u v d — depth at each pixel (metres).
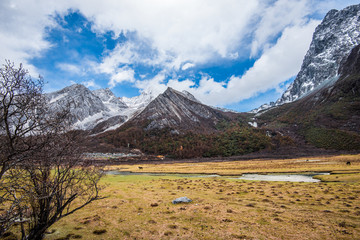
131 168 89.44
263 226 13.91
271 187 31.44
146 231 13.45
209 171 67.50
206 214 16.97
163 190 29.73
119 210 18.53
